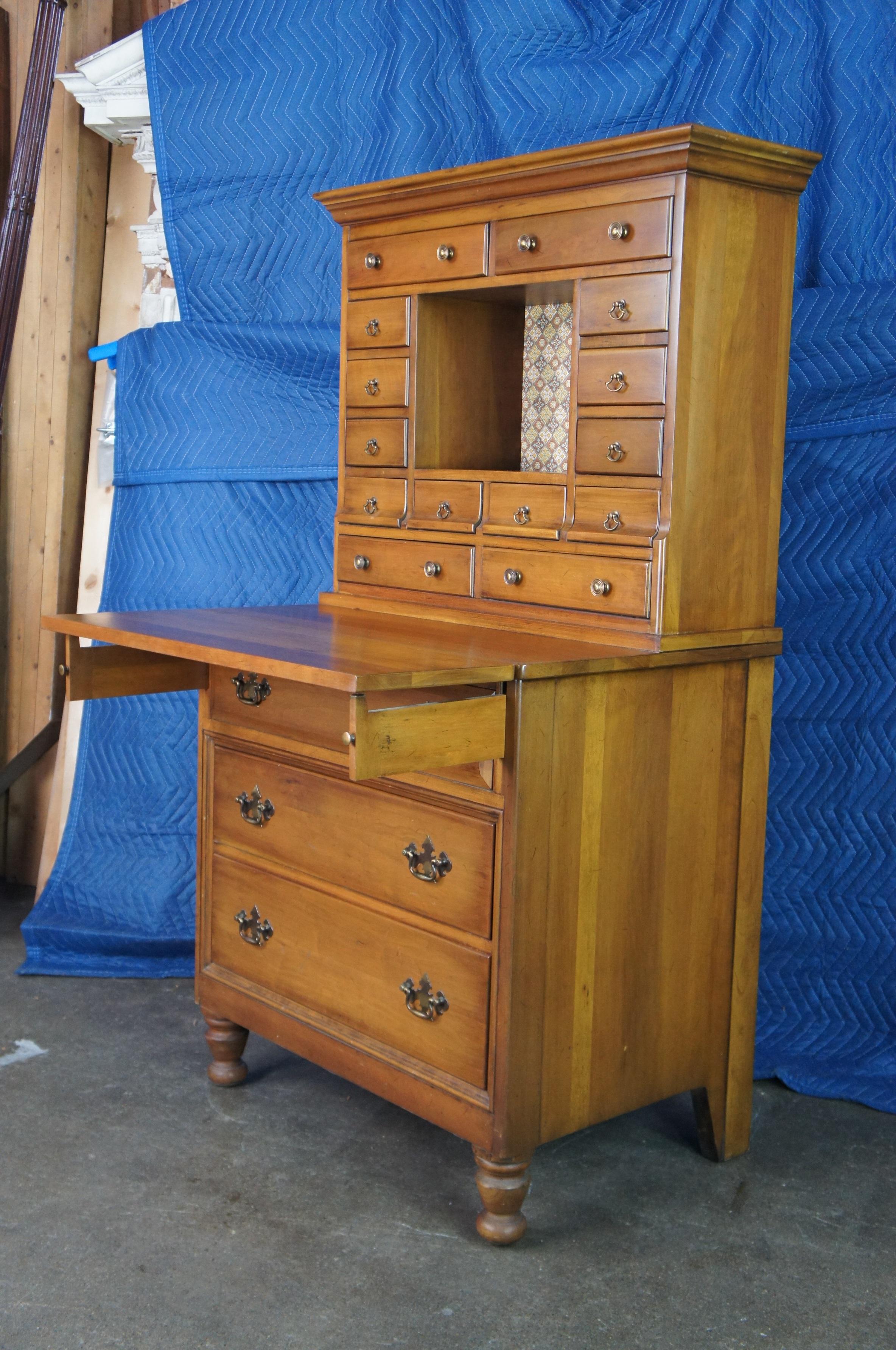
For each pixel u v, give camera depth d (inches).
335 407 135.4
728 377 92.0
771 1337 80.2
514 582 100.5
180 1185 96.0
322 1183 96.8
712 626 93.8
